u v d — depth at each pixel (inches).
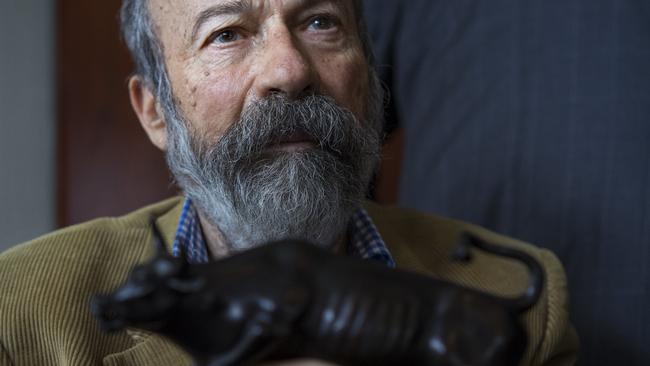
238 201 35.5
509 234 53.5
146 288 20.1
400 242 43.4
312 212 34.9
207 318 20.6
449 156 56.4
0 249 81.7
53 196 84.0
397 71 60.4
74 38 82.8
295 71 34.1
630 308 49.7
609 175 50.0
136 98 44.5
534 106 52.2
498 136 53.7
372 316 20.9
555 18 51.6
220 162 35.6
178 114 38.7
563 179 51.4
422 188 58.6
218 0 35.7
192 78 36.9
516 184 53.0
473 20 54.7
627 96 49.8
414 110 59.4
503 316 21.7
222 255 41.3
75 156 83.7
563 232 51.5
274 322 20.3
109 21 82.7
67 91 83.2
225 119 35.9
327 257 22.2
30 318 36.9
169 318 20.5
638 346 49.6
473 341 21.0
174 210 43.5
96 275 39.2
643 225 49.3
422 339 21.1
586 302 50.8
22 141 82.0
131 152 84.0
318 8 36.6
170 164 40.8
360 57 38.5
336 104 35.7
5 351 36.4
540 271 23.7
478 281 41.9
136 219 43.3
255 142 34.5
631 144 49.6
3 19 80.5
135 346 35.3
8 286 38.1
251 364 20.9
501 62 53.5
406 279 21.9
